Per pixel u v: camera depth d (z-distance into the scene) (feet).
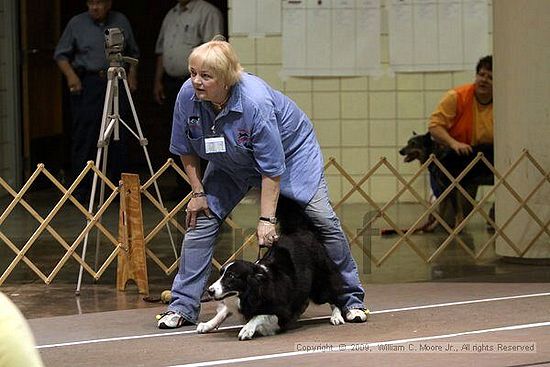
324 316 23.18
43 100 50.24
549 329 21.50
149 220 38.58
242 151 20.95
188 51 42.52
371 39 41.86
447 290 26.25
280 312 20.79
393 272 29.30
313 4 41.70
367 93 42.09
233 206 22.58
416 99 42.06
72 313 24.68
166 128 55.98
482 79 35.32
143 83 56.39
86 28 42.50
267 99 20.80
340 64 41.96
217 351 20.06
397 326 21.99
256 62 41.98
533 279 27.76
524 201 30.40
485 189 40.40
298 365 18.84
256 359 19.34
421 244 33.40
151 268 30.66
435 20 41.68
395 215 39.11
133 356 19.90
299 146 21.83
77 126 42.86
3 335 8.65
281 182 21.52
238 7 41.73
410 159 36.63
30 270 30.53
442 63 41.86
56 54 42.83
